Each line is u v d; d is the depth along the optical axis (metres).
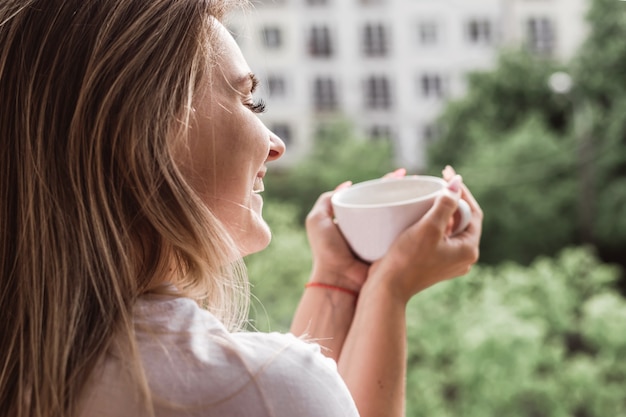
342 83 19.58
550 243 16.11
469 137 17.69
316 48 19.48
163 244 0.44
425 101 19.59
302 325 0.65
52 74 0.42
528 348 9.23
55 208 0.42
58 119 0.42
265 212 9.51
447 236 0.61
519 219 16.11
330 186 17.38
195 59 0.43
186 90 0.43
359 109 19.47
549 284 10.88
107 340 0.41
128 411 0.40
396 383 0.54
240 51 0.47
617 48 16.42
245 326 0.50
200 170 0.45
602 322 10.36
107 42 0.42
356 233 0.63
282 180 17.62
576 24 19.16
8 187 0.43
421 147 19.28
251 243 0.48
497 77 17.73
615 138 16.05
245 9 0.48
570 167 16.14
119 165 0.42
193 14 0.43
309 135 19.16
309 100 19.41
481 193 16.31
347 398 0.42
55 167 0.42
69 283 0.41
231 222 0.46
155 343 0.41
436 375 9.40
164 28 0.42
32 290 0.42
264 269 8.59
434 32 19.62
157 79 0.42
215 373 0.40
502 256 16.20
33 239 0.42
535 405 9.31
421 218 0.61
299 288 8.72
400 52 19.62
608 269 11.30
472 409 9.24
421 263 0.59
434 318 9.52
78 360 0.41
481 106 17.75
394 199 0.69
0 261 0.43
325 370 0.42
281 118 19.34
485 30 19.62
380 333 0.56
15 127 0.43
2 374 0.42
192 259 0.43
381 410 0.53
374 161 17.67
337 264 0.65
